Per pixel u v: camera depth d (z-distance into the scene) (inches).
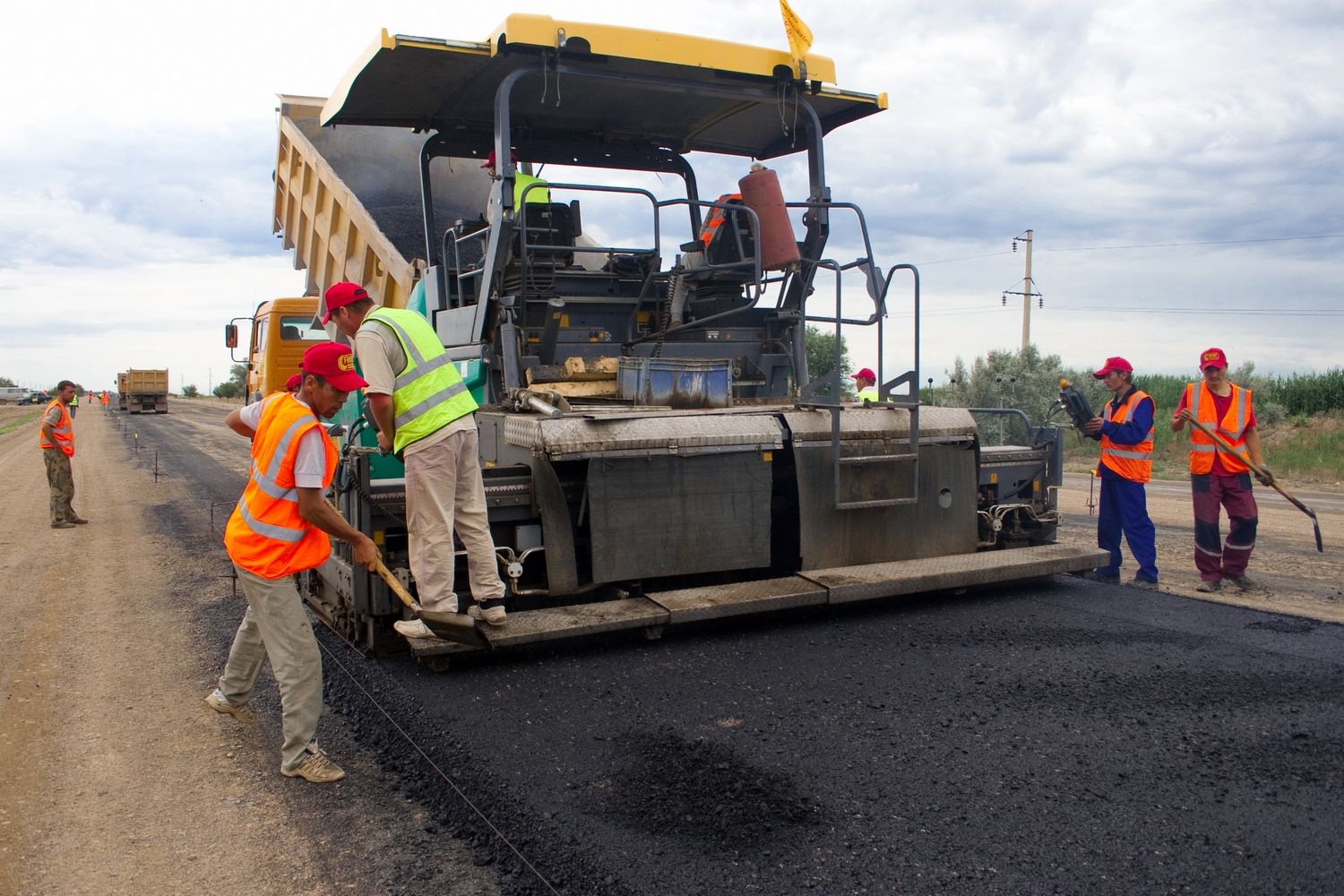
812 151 241.8
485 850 117.6
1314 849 108.6
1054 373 764.6
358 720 160.6
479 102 245.3
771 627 200.2
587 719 150.7
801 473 209.6
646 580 205.9
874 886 102.7
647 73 221.5
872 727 145.6
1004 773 129.0
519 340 218.1
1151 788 124.3
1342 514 405.4
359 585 180.4
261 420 140.7
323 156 338.3
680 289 235.1
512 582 188.5
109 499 506.0
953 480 230.5
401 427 164.9
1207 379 250.7
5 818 131.0
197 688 185.8
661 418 197.2
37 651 212.4
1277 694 157.9
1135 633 193.9
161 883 113.5
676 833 114.7
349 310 164.6
